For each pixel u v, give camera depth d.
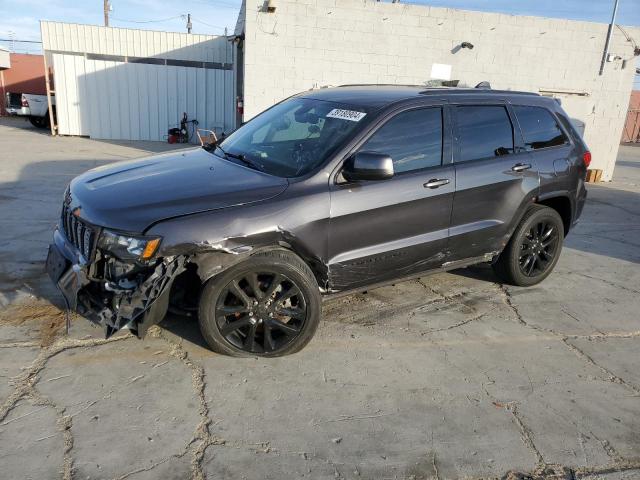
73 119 18.12
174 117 18.89
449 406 3.25
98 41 18.03
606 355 4.02
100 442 2.74
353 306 4.58
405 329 4.21
